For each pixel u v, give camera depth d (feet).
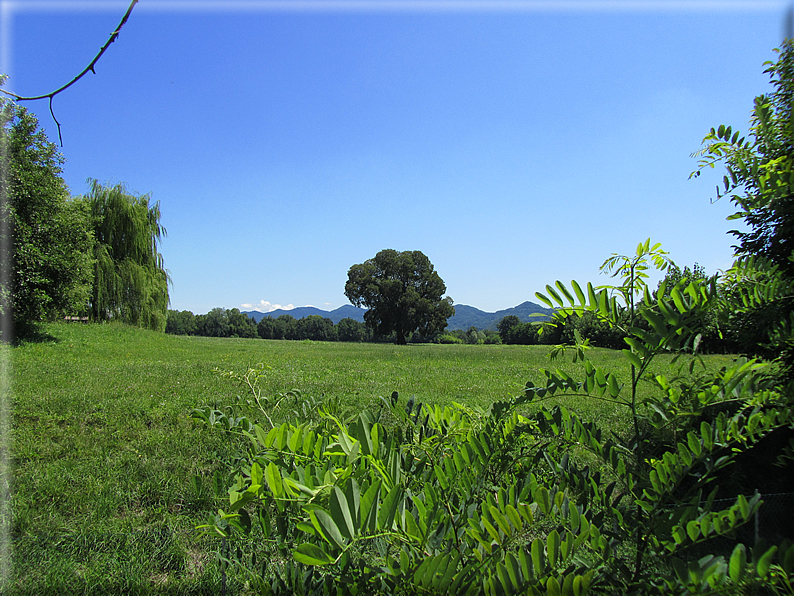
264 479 4.11
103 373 41.39
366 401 31.94
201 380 39.27
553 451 6.82
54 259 59.93
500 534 4.24
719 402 5.11
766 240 10.43
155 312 103.86
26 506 13.84
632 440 5.80
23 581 10.57
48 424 22.89
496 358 94.73
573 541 4.03
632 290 5.63
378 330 229.86
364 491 4.00
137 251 98.58
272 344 159.53
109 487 15.53
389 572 3.73
